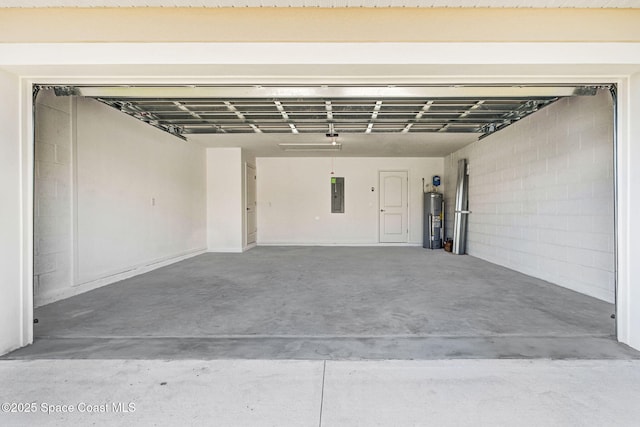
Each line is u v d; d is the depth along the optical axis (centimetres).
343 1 228
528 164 522
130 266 527
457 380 205
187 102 427
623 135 257
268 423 166
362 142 724
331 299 395
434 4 232
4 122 241
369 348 254
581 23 235
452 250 810
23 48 234
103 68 242
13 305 250
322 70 250
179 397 188
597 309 348
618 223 261
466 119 517
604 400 184
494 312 340
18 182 251
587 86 281
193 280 502
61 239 399
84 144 433
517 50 235
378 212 948
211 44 238
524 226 535
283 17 238
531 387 197
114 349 253
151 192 585
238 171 812
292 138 691
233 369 220
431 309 352
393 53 237
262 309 357
